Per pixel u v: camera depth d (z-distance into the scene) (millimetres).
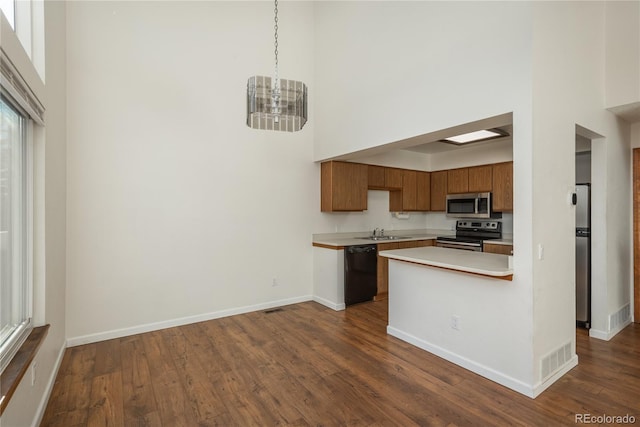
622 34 3021
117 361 2791
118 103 3326
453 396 2244
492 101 2408
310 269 4695
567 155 2561
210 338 3289
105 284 3271
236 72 4020
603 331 3191
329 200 4570
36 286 2170
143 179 3457
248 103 2500
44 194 2197
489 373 2463
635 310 3678
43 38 2285
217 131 3891
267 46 4250
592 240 3271
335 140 4180
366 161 5047
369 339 3256
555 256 2439
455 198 5492
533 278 2229
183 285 3693
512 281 2326
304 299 4637
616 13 3055
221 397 2258
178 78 3646
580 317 3457
